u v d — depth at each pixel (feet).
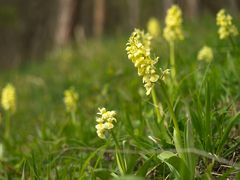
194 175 2.81
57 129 4.52
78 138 3.97
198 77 3.93
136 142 3.34
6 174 3.61
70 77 7.62
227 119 3.39
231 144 3.23
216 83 3.64
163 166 3.09
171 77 4.00
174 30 4.13
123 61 7.18
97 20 17.99
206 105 3.10
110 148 3.61
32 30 22.62
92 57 9.77
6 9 21.40
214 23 7.71
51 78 8.79
